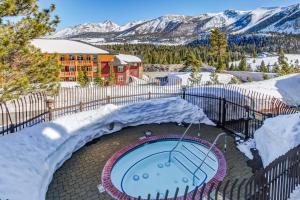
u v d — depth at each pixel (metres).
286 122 10.13
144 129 14.02
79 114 12.98
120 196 8.26
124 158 11.07
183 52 113.56
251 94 18.91
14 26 11.68
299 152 6.76
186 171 10.13
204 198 7.93
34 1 11.99
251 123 14.01
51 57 13.62
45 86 13.29
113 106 14.22
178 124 14.75
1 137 9.50
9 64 12.08
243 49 172.62
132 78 58.31
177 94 19.00
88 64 50.81
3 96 11.41
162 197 8.55
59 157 10.20
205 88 20.27
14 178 7.80
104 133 13.27
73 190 8.60
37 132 10.48
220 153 10.94
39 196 7.82
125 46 138.62
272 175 6.09
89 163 10.41
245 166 9.91
